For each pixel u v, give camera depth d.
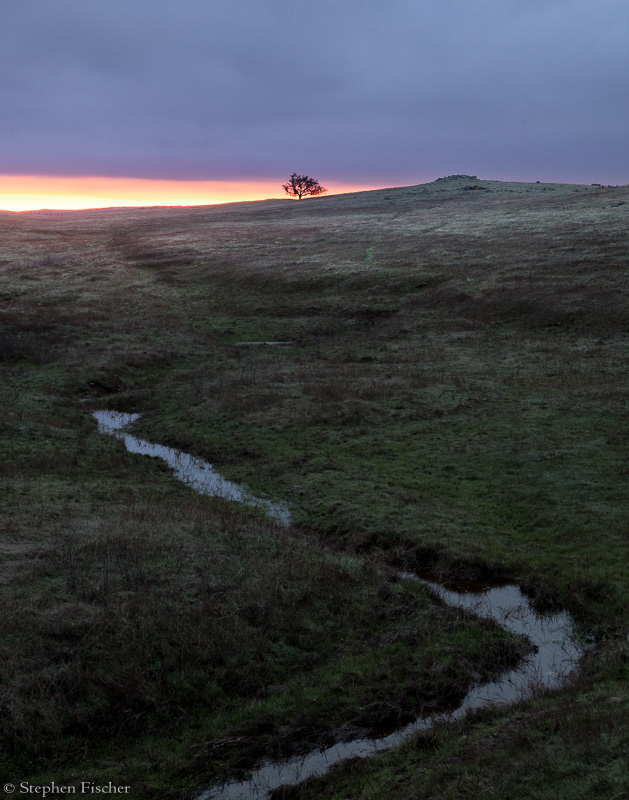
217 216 123.50
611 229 64.69
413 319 46.22
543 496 18.12
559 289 47.38
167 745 9.26
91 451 24.05
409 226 81.81
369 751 9.20
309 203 139.75
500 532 16.56
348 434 24.89
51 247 84.94
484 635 12.15
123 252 78.12
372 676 10.88
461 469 20.72
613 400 26.41
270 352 41.16
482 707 9.91
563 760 7.43
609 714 8.35
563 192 118.44
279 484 20.81
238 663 11.00
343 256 66.50
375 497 18.78
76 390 32.91
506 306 45.94
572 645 11.91
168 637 11.24
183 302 55.44
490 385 30.23
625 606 12.75
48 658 10.36
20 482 19.48
